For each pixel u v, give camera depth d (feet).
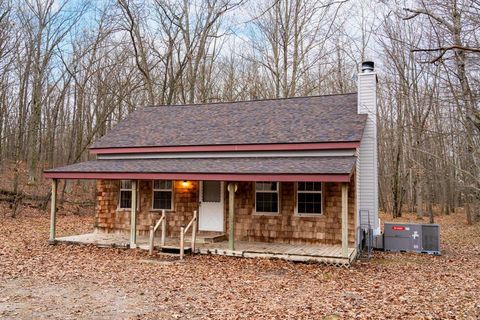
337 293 25.63
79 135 96.02
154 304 23.11
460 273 32.40
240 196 43.68
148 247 40.78
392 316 20.65
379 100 86.84
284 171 35.47
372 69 46.88
